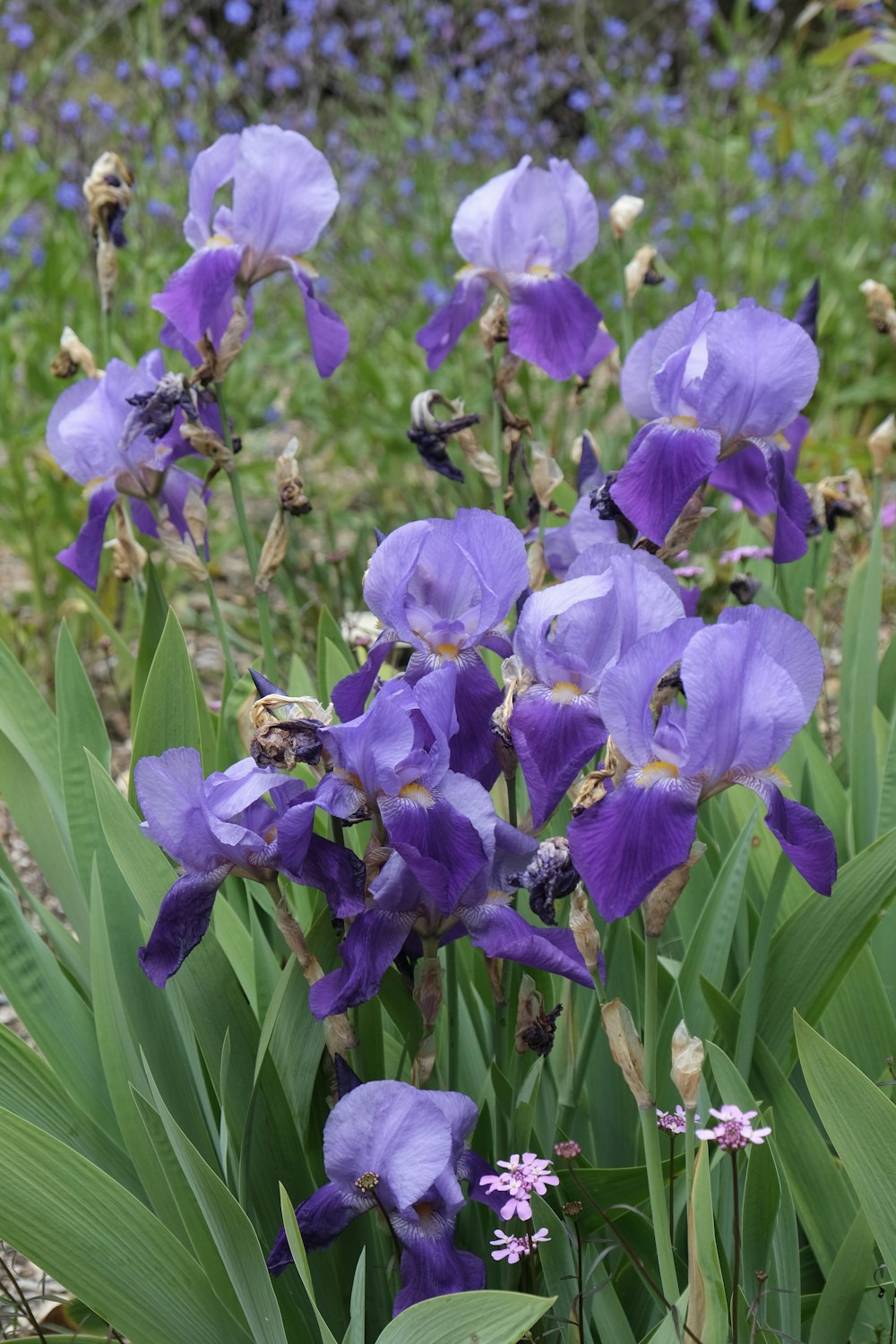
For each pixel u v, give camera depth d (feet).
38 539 7.93
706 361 4.19
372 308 11.19
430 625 4.03
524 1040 4.00
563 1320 3.98
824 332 10.72
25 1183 3.84
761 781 3.74
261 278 4.71
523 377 7.83
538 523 4.72
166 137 11.15
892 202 11.96
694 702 3.67
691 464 4.18
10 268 9.67
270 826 3.95
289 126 12.21
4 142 9.86
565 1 14.32
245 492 9.53
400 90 12.56
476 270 4.86
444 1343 3.70
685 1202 4.11
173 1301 3.94
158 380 4.76
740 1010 4.23
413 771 3.84
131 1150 4.09
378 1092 3.83
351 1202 3.89
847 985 4.32
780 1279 4.03
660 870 3.67
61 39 13.91
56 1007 4.32
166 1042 4.25
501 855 3.92
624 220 5.05
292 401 10.00
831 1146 4.42
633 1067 3.72
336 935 4.05
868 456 8.46
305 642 7.25
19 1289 4.34
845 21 12.54
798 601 5.29
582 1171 4.09
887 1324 4.12
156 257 9.41
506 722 3.96
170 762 3.87
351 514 9.71
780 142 7.66
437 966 3.93
